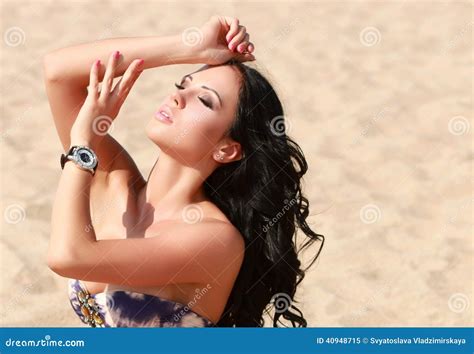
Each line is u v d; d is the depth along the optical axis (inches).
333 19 870.4
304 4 911.7
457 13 898.1
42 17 870.4
